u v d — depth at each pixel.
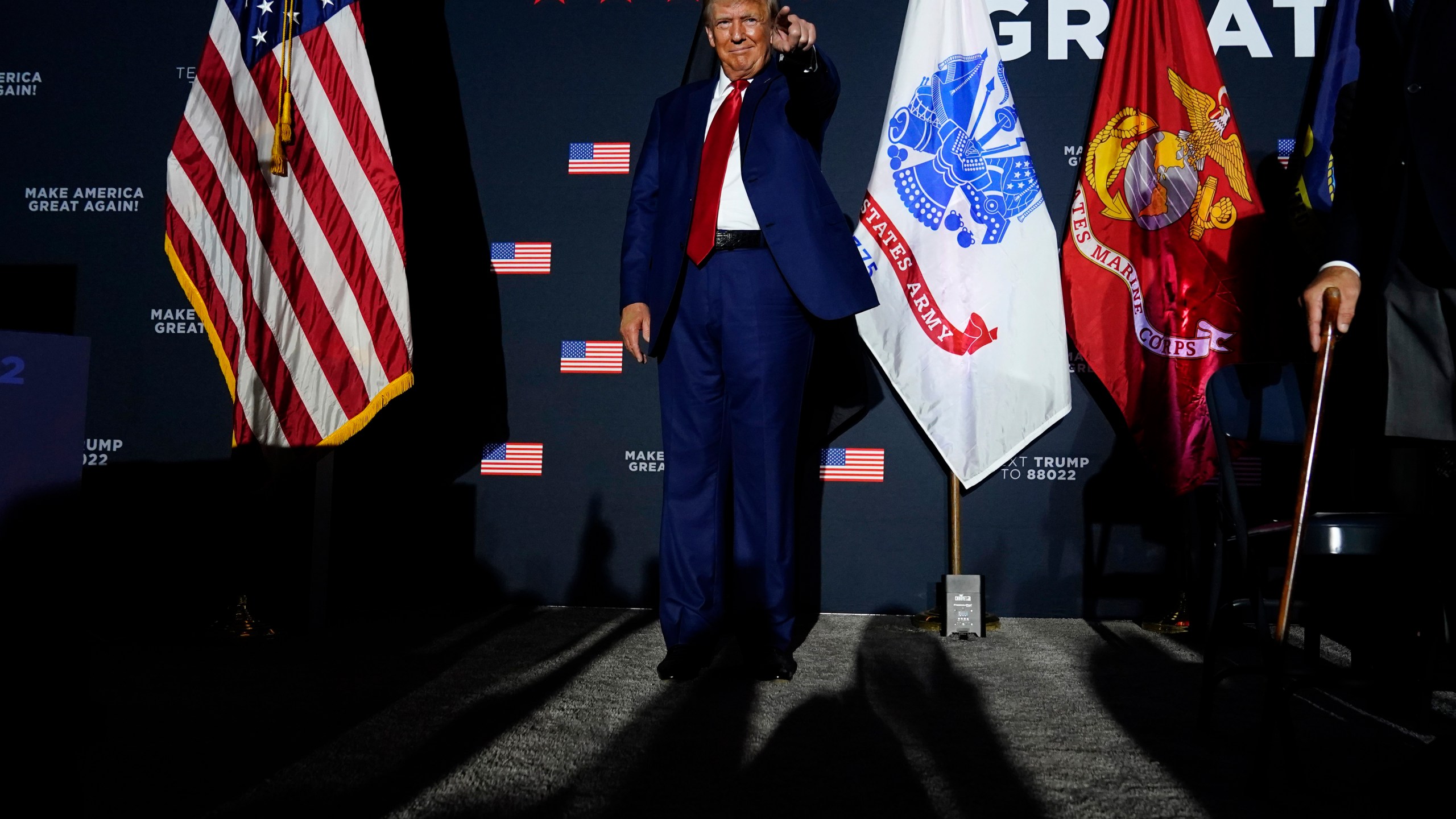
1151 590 3.06
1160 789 1.43
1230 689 2.08
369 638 2.63
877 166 3.06
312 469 2.81
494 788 1.41
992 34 3.07
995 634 2.78
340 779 1.45
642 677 2.15
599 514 3.21
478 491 3.24
